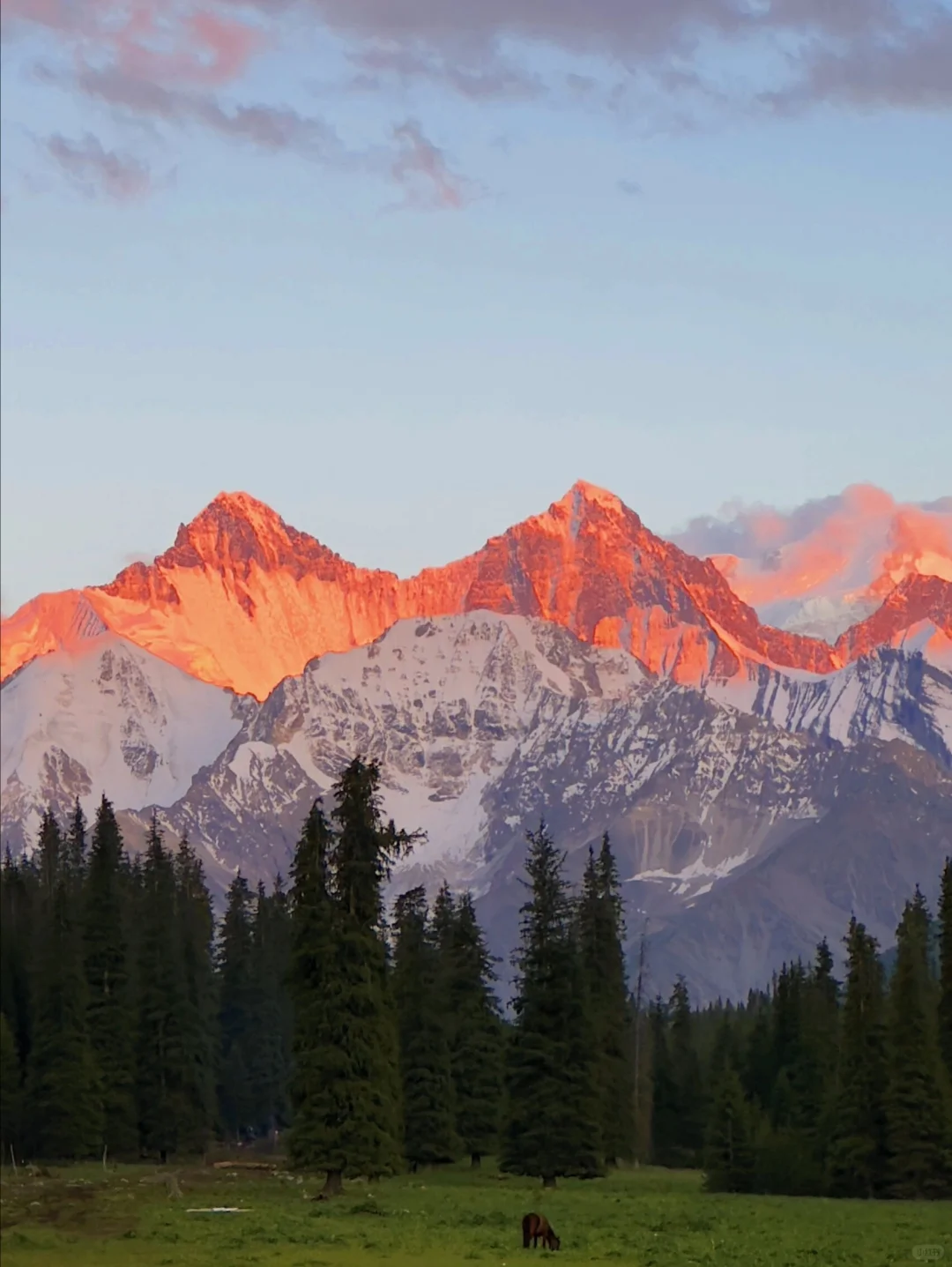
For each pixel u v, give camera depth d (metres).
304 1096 169.12
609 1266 112.00
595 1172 198.12
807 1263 113.56
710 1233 134.88
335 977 168.88
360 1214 149.12
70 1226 139.38
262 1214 147.25
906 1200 191.88
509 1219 145.50
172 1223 139.12
